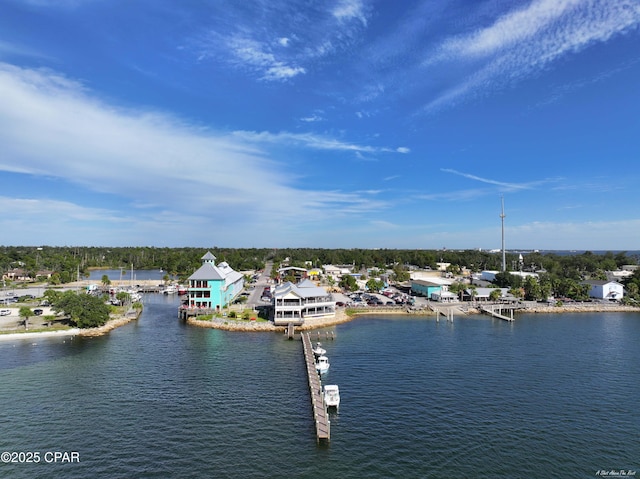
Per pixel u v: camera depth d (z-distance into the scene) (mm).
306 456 40031
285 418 48438
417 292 158625
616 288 149375
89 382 60281
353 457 39906
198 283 118250
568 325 107500
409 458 39844
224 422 47281
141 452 40531
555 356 75938
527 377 63656
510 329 101750
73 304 95062
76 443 42219
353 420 48031
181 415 49031
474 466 38594
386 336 93062
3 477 36219
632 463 39531
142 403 52562
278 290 116438
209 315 111312
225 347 81750
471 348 81812
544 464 39062
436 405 52562
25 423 46656
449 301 140000
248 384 60031
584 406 52688
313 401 50906
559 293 152250
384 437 43969
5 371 65188
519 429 46125
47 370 65812
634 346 83875
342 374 65000
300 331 98000
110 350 78438
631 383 61250
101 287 178625
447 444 42594
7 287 177125
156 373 64625
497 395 56156
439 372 66000
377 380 62094
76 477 36312
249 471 37344
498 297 140375
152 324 105750
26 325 94875
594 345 84625
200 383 60312
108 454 40125
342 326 105250
